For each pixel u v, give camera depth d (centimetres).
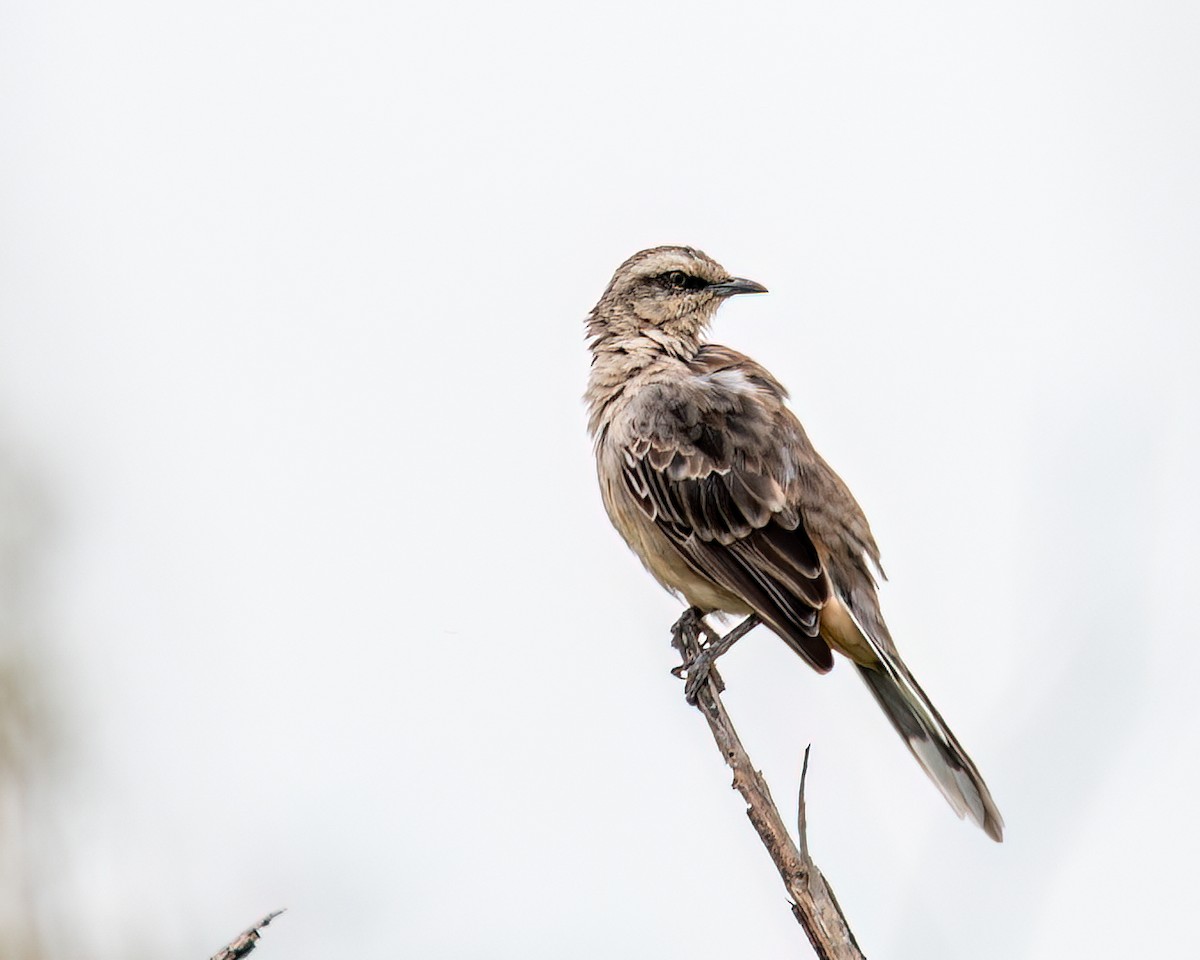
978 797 1098
